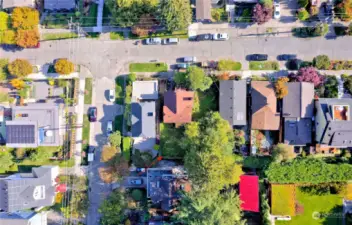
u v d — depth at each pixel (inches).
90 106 2625.5
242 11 2571.4
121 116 2605.8
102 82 2625.5
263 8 2459.4
